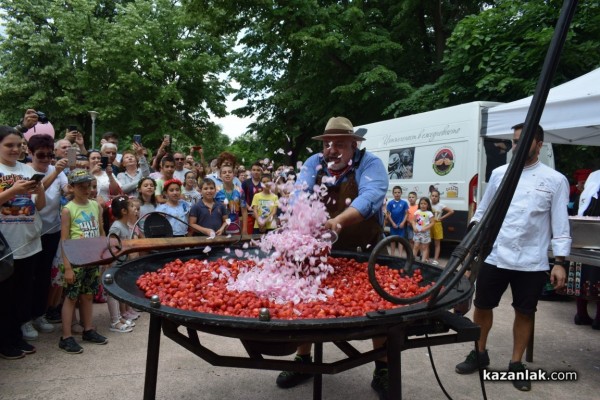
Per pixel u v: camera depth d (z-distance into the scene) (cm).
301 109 1541
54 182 399
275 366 174
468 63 967
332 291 205
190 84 1888
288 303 185
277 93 1530
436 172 766
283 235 224
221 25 1448
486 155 703
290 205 235
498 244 312
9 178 330
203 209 482
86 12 1797
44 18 1944
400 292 207
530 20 894
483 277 321
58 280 405
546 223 305
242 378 311
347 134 260
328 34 1209
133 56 1727
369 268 147
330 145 271
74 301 356
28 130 463
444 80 1041
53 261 404
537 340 395
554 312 488
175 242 256
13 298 345
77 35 1791
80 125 1898
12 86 1783
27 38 1830
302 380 306
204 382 303
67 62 1828
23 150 367
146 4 1859
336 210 277
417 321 177
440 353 362
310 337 153
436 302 159
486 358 329
